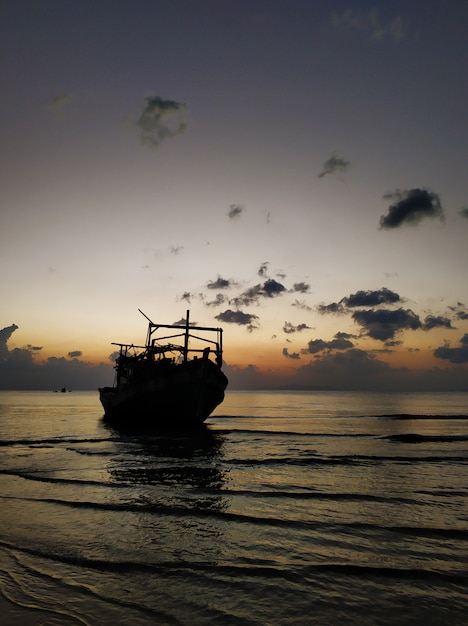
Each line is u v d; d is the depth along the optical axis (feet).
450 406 345.10
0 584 23.98
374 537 32.17
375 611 21.31
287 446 91.61
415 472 61.05
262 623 20.04
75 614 20.62
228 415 219.00
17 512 38.40
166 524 35.04
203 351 119.55
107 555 28.27
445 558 28.09
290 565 26.81
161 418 122.21
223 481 53.52
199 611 21.08
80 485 50.08
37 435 109.70
